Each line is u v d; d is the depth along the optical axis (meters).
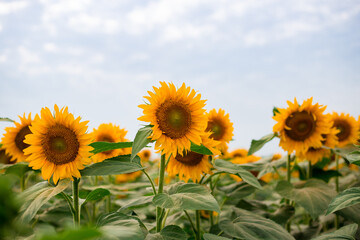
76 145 1.03
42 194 0.97
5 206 0.51
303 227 1.67
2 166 1.29
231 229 1.15
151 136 1.05
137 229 0.88
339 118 1.79
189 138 1.11
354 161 1.11
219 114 1.56
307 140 1.56
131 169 1.02
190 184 1.06
